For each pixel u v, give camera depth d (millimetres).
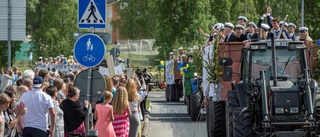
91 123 15906
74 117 15586
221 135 20328
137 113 17938
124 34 93938
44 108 14602
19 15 17562
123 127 16625
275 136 16688
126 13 93938
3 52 45625
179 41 57875
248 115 16812
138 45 71438
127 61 37812
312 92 16828
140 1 93438
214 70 20438
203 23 57875
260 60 18172
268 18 23000
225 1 65688
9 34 17562
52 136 14672
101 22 15969
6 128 14414
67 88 15805
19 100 14578
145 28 92938
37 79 14648
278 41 18047
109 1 108750
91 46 15570
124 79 21188
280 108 16672
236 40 21031
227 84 20312
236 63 20531
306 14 43000
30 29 92500
